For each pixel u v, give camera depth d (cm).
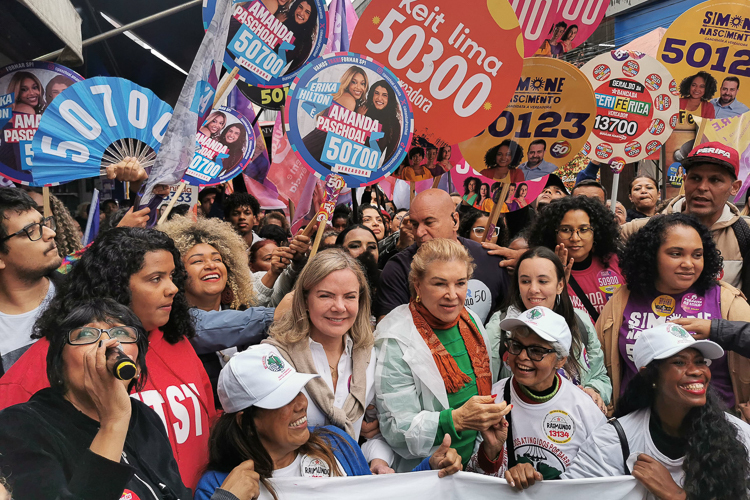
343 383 263
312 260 259
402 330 274
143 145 338
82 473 148
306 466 226
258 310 295
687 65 432
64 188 928
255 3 382
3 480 134
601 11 389
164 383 234
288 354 252
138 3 604
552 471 251
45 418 161
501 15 342
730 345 283
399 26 337
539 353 246
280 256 353
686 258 299
